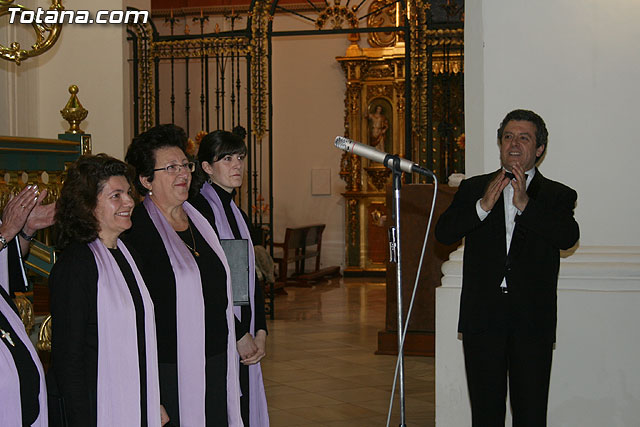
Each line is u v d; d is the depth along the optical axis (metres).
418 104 9.16
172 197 3.32
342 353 8.01
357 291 13.09
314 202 15.20
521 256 3.49
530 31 4.48
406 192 7.77
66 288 2.76
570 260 4.33
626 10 4.38
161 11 15.12
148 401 2.93
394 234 3.36
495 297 3.50
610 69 4.40
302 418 5.63
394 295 7.91
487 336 3.52
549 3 4.45
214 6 15.00
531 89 4.48
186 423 3.21
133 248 3.13
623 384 4.21
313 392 6.41
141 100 10.16
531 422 3.46
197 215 3.56
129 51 10.81
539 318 3.47
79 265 2.79
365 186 14.88
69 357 2.72
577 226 3.48
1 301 2.86
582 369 4.25
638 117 4.38
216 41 9.98
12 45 5.25
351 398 6.21
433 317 7.83
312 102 15.16
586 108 4.42
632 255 4.30
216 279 3.45
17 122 8.27
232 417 3.46
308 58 15.16
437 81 12.98
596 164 4.42
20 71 8.34
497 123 4.53
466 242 3.65
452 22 8.63
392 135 14.66
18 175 5.09
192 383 3.23
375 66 14.62
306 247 15.29
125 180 2.95
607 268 4.24
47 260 4.69
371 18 14.75
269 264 9.98
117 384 2.81
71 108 5.49
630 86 4.39
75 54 8.77
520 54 4.50
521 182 3.38
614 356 4.22
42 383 2.84
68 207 2.86
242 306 3.78
